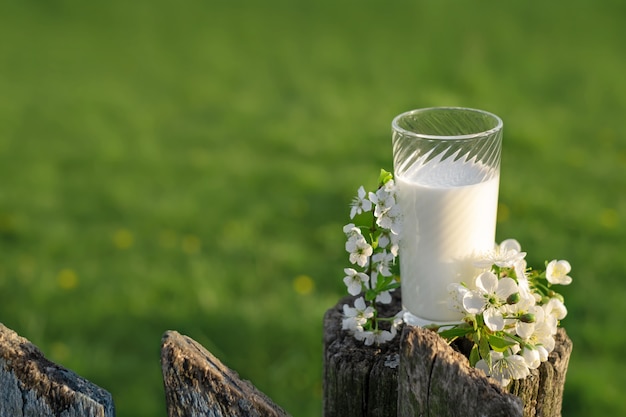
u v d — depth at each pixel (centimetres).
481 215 115
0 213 251
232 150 298
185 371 104
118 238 233
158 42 443
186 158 292
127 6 491
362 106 343
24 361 105
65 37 445
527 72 382
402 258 118
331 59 415
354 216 115
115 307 197
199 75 396
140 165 286
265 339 183
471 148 115
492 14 464
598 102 342
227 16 481
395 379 115
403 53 419
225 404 104
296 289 202
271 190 260
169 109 349
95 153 298
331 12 482
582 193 253
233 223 239
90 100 360
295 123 322
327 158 285
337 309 123
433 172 115
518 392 114
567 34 430
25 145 307
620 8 460
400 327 120
